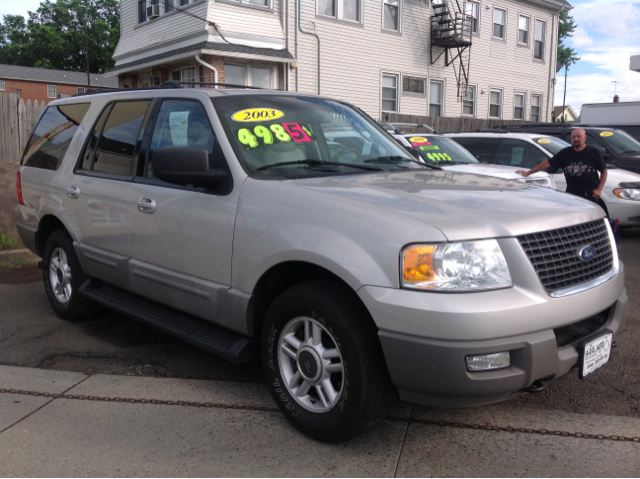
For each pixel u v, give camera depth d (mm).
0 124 9648
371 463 2875
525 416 3363
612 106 17016
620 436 3115
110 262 4285
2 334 4836
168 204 3721
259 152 3529
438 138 9453
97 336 4809
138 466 2869
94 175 4480
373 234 2715
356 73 18906
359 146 4094
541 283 2701
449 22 20484
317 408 3047
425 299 2547
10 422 3340
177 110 3945
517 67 24453
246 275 3215
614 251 3338
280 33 16922
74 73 56656
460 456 2936
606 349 3025
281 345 3176
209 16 15414
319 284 2961
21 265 7273
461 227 2645
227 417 3385
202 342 3539
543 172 8336
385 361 2740
